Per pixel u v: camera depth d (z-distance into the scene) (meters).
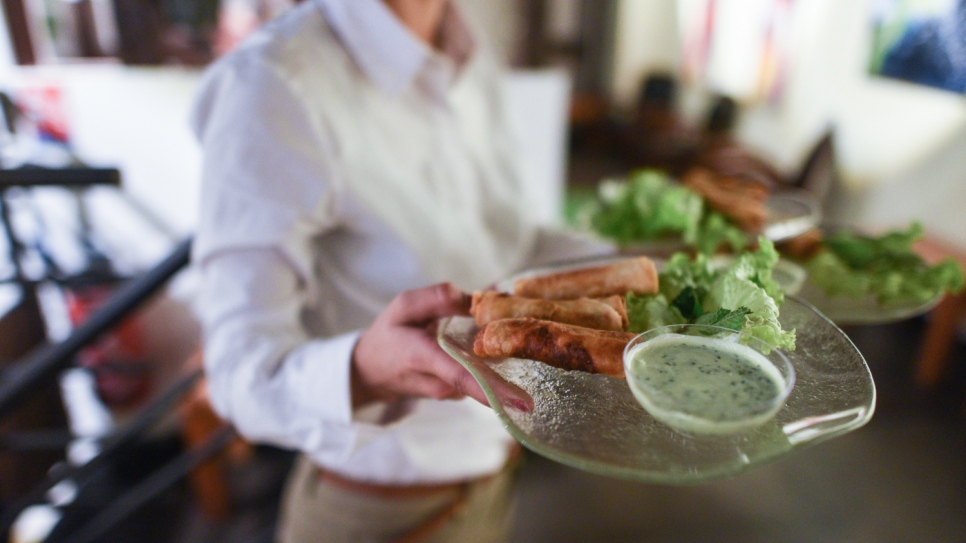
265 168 0.58
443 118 0.74
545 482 1.62
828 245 0.73
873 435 1.76
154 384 1.72
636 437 0.43
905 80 2.36
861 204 2.65
